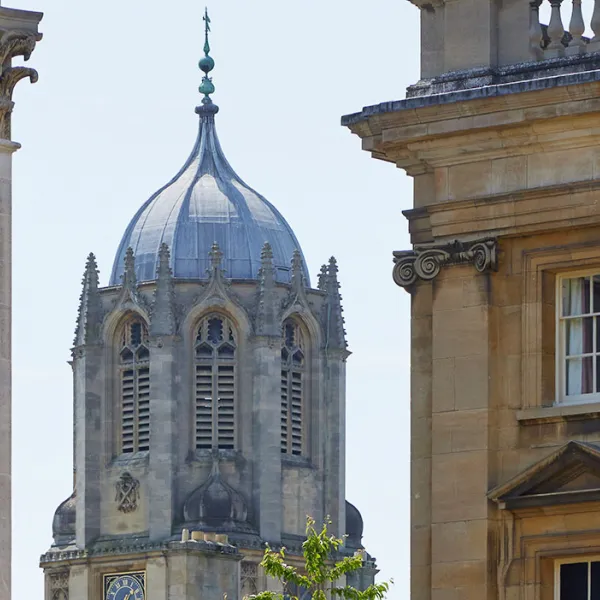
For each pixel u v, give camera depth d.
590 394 97.50
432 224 100.31
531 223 98.19
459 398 99.38
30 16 103.50
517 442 98.19
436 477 99.44
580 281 98.19
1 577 99.56
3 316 101.62
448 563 98.75
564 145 97.44
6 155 102.81
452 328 99.75
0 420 100.75
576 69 98.56
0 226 102.31
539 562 97.06
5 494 100.25
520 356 98.56
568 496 96.06
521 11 100.19
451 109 98.62
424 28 102.12
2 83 103.00
